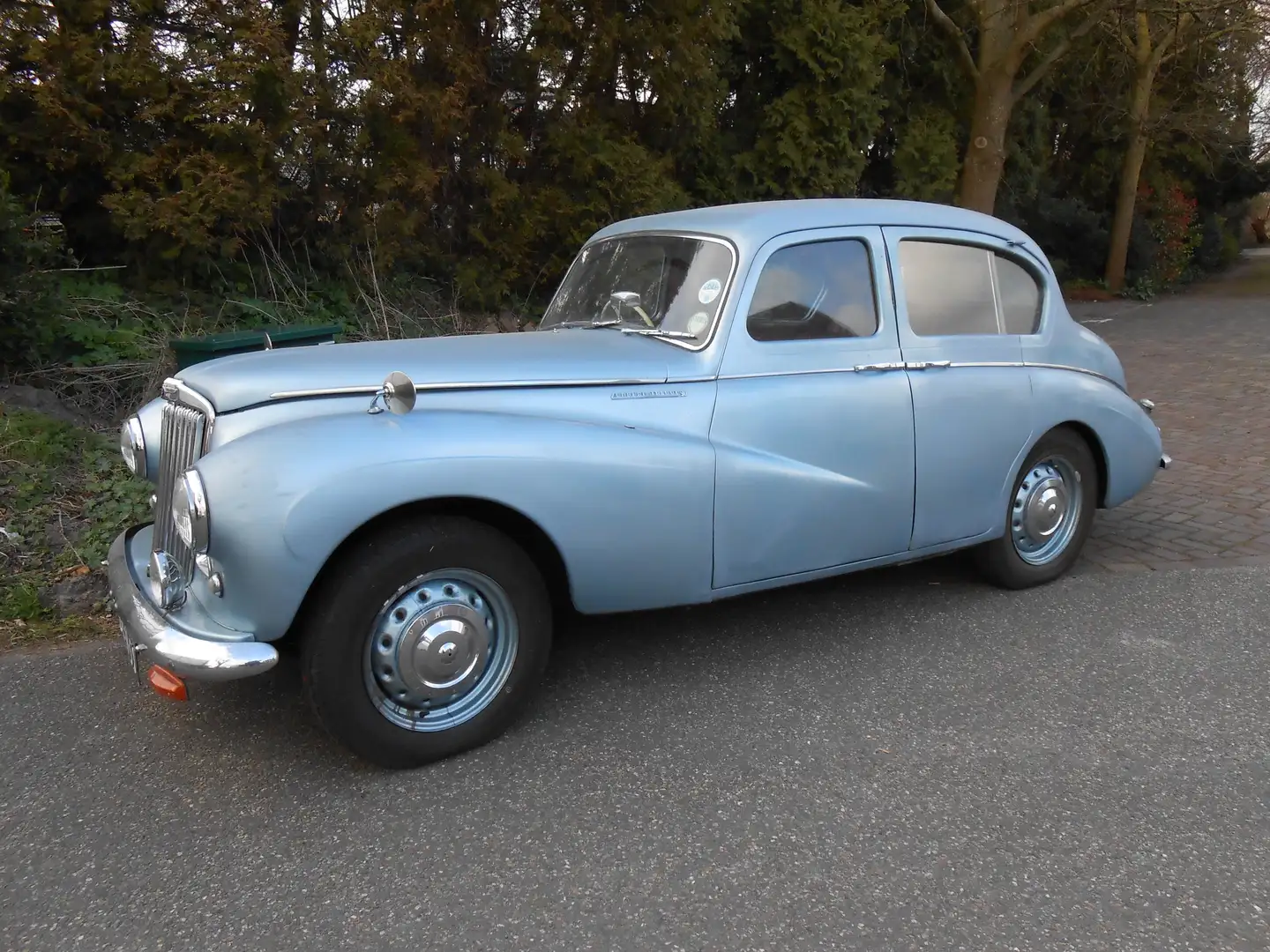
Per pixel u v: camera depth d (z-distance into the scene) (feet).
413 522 9.88
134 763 10.59
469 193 31.94
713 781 10.11
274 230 28.43
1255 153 78.95
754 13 39.19
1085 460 15.55
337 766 10.51
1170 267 73.15
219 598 9.34
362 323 28.14
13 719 11.55
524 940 7.86
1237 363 36.50
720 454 11.50
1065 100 69.26
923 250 13.66
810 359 12.35
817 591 15.51
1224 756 10.45
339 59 27.71
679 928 7.97
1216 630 13.76
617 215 32.12
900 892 8.37
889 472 12.94
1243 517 19.10
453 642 10.20
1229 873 8.57
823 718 11.39
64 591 14.96
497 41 30.73
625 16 31.45
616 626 14.19
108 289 24.91
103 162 24.53
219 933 7.97
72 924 8.08
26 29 23.22
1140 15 59.41
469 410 10.46
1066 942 7.73
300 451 9.31
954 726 11.16
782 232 12.34
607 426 11.00
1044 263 15.26
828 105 39.45
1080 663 12.77
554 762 10.52
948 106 53.06
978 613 14.52
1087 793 9.80
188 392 10.71
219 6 24.75
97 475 18.40
